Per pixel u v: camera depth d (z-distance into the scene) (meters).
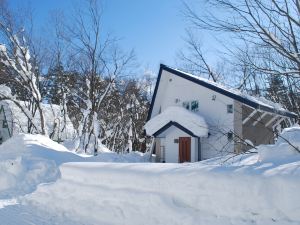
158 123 25.44
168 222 7.01
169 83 27.14
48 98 37.88
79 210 9.08
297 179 5.64
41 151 17.89
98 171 9.37
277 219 5.69
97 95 31.92
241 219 6.08
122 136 40.69
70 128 39.84
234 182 6.36
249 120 22.78
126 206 8.01
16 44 27.97
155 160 26.28
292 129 10.93
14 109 38.53
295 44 8.07
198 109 25.03
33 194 11.10
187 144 24.47
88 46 32.22
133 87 39.97
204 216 6.57
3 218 9.12
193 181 7.01
